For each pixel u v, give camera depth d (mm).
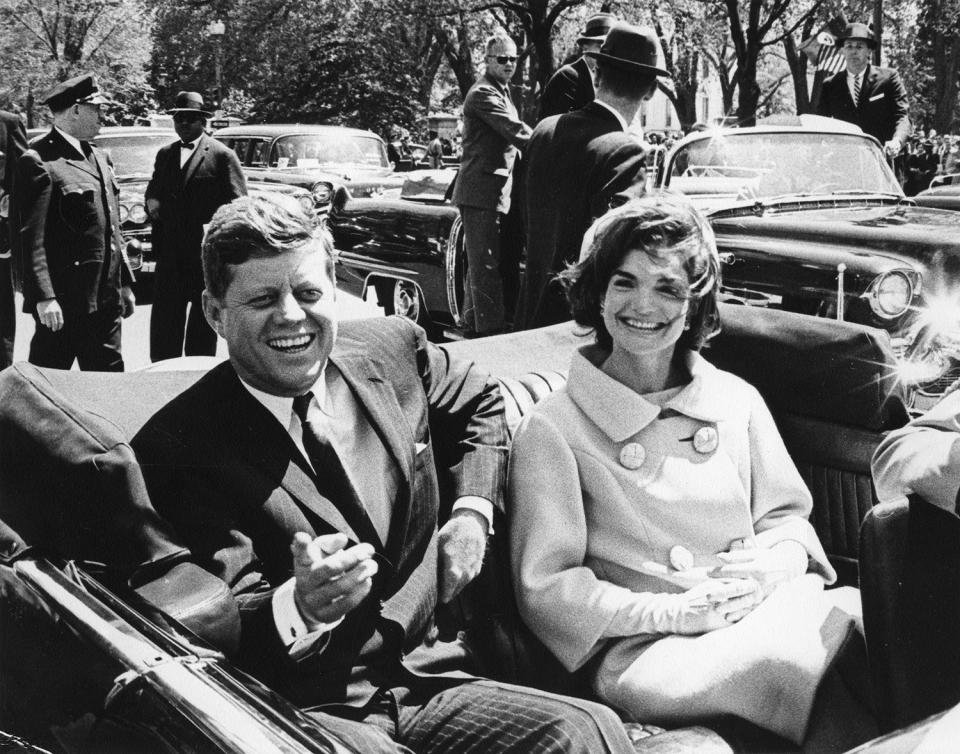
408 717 2037
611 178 4344
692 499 2363
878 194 5805
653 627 2234
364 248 7785
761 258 4855
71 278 5676
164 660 1708
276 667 1862
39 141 5676
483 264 6445
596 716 1949
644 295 2324
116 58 24312
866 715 2225
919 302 4324
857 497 2758
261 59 26641
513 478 2408
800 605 2260
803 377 2830
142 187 10844
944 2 16328
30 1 20375
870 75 8742
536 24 20828
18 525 2061
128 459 1928
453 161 21531
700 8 21469
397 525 2117
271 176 12062
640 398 2385
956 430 2131
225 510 1979
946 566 2047
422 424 2264
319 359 2064
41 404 2039
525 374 2883
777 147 5910
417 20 25391
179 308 6527
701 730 2143
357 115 26891
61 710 1840
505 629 2383
